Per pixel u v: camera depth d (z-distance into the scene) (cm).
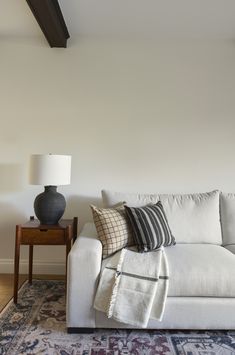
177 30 261
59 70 275
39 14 213
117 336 174
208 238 238
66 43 274
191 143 277
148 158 277
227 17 238
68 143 276
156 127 277
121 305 165
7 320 189
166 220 228
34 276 272
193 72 277
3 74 274
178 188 278
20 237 219
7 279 262
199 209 244
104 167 277
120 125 277
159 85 277
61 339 169
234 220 244
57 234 219
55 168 224
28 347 161
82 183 278
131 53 276
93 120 276
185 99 277
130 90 277
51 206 230
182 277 172
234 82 276
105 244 197
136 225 205
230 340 171
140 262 182
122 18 241
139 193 278
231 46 276
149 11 230
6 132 275
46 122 276
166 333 178
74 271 172
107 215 205
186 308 171
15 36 273
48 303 214
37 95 275
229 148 277
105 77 276
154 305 167
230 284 172
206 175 277
